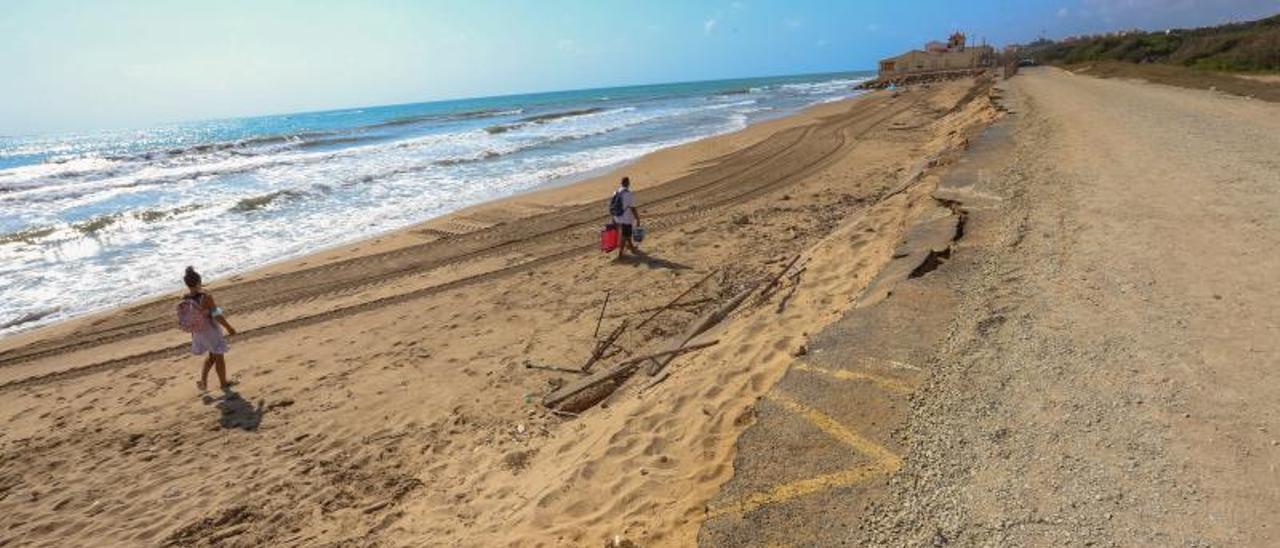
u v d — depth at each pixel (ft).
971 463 10.82
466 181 65.41
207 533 15.47
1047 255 20.81
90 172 80.38
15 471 18.75
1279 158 32.22
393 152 92.68
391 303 31.22
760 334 21.03
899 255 23.26
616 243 35.27
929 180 39.37
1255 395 11.82
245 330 28.76
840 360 15.16
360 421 20.35
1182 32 238.48
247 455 18.89
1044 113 62.49
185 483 17.69
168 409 22.00
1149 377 12.82
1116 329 15.06
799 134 89.71
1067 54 291.58
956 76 251.80
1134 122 49.96
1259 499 9.23
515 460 16.97
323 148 106.42
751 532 9.95
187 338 28.25
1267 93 69.77
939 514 9.73
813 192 49.83
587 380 20.97
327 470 17.80
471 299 31.01
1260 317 14.94
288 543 14.79
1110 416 11.65
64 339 28.53
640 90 567.59
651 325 25.91
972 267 20.68
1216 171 30.19
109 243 44.04
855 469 11.10
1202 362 13.19
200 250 42.37
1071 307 16.58
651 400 17.70
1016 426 11.69
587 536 12.34
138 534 15.64
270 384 23.34
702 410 16.16
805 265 29.01
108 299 33.78
